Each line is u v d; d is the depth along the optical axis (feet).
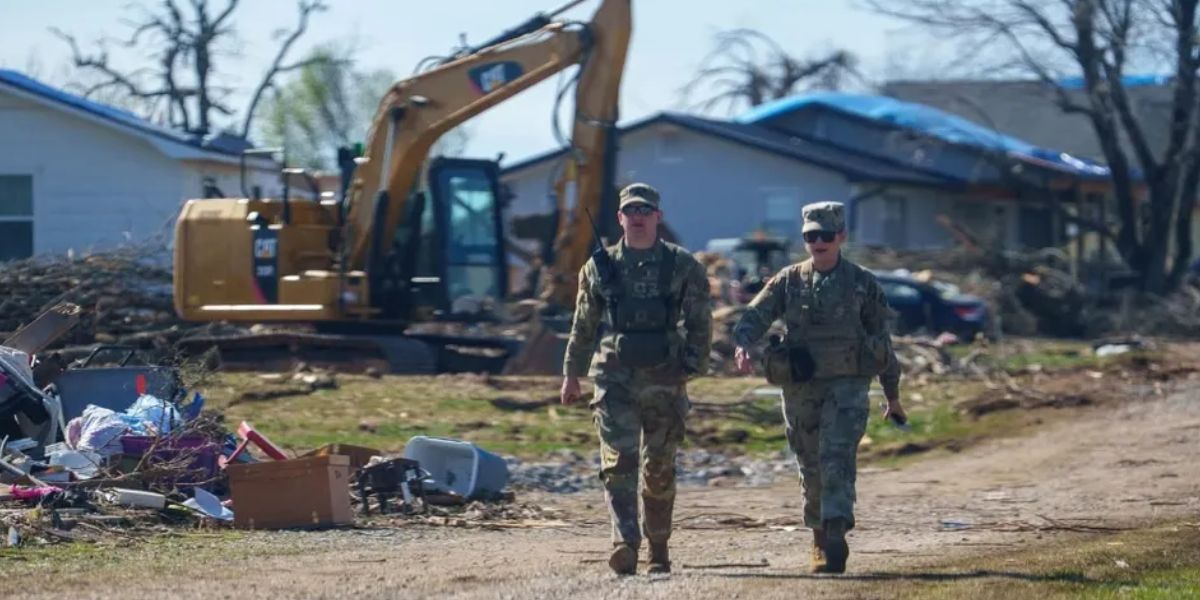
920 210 488.44
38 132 329.11
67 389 135.13
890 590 81.15
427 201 255.91
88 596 80.28
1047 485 154.20
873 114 520.83
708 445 187.11
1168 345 338.13
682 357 87.35
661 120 479.41
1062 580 85.66
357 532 114.62
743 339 89.97
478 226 261.24
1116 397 221.05
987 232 496.23
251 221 246.06
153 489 117.80
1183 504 135.23
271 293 244.01
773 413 205.16
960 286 386.93
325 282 241.76
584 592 81.46
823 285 89.20
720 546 111.75
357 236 246.47
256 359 239.71
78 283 226.38
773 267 384.68
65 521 105.70
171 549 100.63
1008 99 604.49
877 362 88.84
